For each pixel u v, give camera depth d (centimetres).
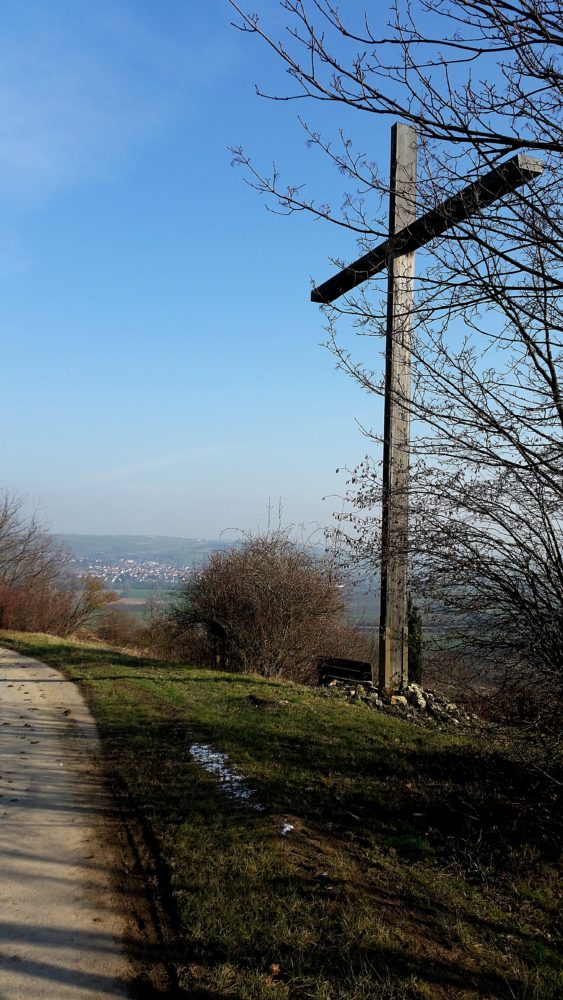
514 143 312
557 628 420
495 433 389
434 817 484
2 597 2991
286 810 497
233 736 703
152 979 318
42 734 795
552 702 421
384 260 414
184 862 423
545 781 486
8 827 505
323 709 839
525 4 293
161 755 666
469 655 447
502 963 322
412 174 406
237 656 1368
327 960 316
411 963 314
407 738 686
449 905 372
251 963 318
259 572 1351
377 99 321
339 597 1297
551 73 307
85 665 1382
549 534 416
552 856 425
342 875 398
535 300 376
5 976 320
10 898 397
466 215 356
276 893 376
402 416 459
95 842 478
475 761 583
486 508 422
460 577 435
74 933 358
